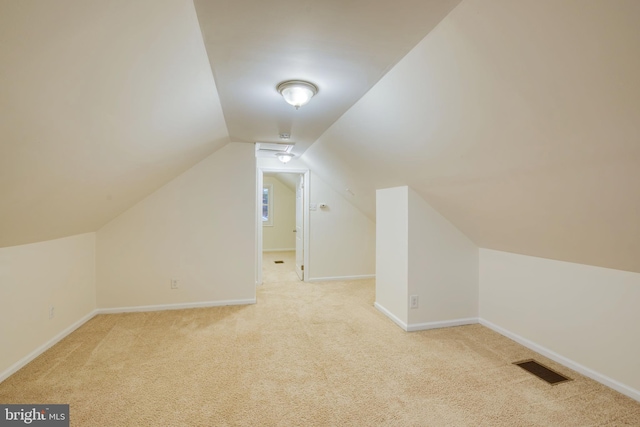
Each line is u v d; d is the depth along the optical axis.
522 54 1.17
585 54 1.03
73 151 1.64
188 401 1.89
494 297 3.06
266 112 2.57
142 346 2.63
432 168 2.40
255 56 1.63
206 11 1.25
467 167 2.09
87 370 2.23
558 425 1.71
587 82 1.11
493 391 2.02
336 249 5.09
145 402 1.88
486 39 1.22
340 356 2.48
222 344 2.68
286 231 8.28
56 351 2.53
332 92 2.09
